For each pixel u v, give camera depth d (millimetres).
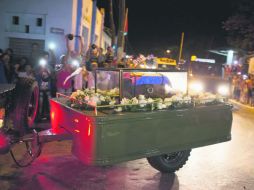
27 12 14656
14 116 6230
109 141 5168
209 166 7613
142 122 5469
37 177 6344
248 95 20453
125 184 6289
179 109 5961
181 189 6234
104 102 5711
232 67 26297
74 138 5539
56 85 11039
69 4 14617
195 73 23156
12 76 10812
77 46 15672
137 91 6238
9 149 5707
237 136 10758
